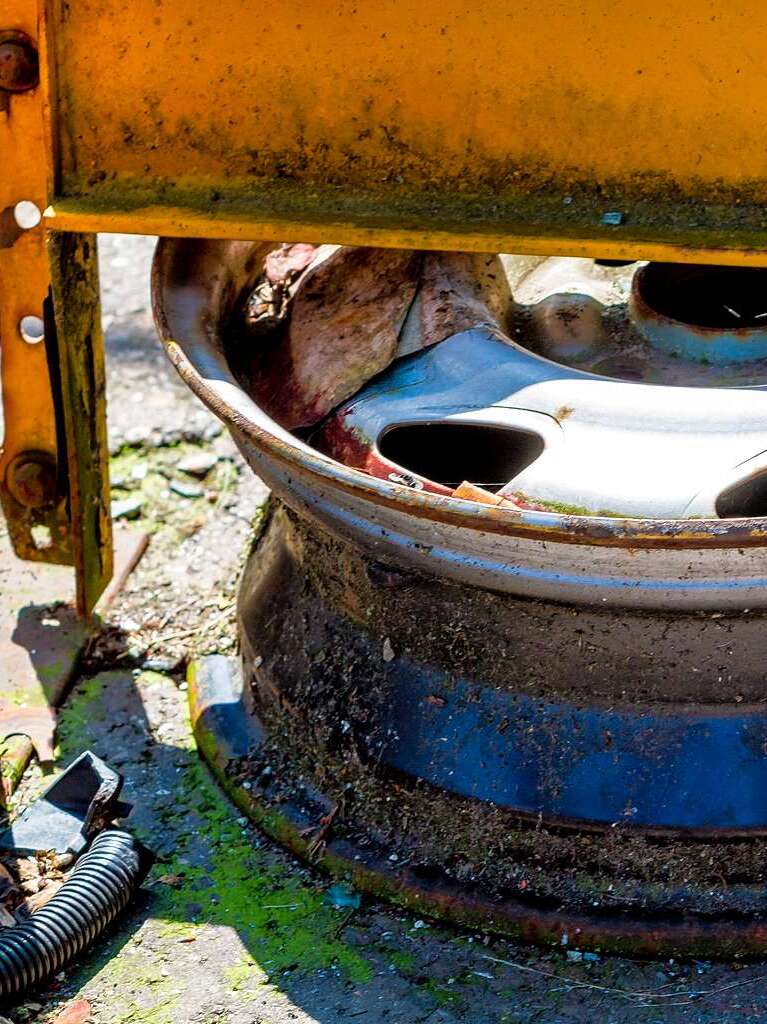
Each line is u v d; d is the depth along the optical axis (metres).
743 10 2.73
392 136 2.96
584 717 2.83
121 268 5.29
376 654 3.03
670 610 2.67
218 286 3.31
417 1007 2.72
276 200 3.02
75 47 2.98
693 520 2.40
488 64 2.87
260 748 3.23
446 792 2.90
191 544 4.03
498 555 2.64
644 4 2.76
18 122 3.19
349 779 3.03
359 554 2.96
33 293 3.35
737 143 2.83
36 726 3.41
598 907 2.82
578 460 2.74
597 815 2.80
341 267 3.37
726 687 2.78
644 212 2.90
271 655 3.25
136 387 4.65
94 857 2.93
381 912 2.92
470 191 2.96
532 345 3.29
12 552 3.95
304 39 2.91
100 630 3.71
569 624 2.79
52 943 2.75
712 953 2.78
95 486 3.53
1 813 3.19
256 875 3.03
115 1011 2.72
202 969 2.81
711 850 2.79
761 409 2.76
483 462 3.20
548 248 2.86
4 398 3.47
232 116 3.00
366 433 3.00
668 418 2.76
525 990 2.75
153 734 3.43
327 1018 2.70
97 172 3.08
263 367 3.38
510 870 2.87
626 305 3.38
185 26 2.94
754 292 3.40
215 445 4.40
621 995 2.73
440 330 3.10
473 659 2.90
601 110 2.86
